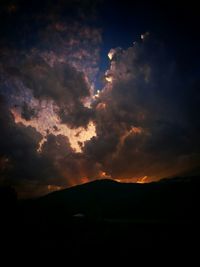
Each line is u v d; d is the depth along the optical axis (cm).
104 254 4116
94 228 6319
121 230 6219
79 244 4653
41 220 5931
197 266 3572
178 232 5894
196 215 12375
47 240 4684
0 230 4722
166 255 4097
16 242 4288
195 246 4578
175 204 15312
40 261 3616
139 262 3747
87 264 3622
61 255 3925
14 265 3400
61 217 6900
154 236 5478
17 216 5609
